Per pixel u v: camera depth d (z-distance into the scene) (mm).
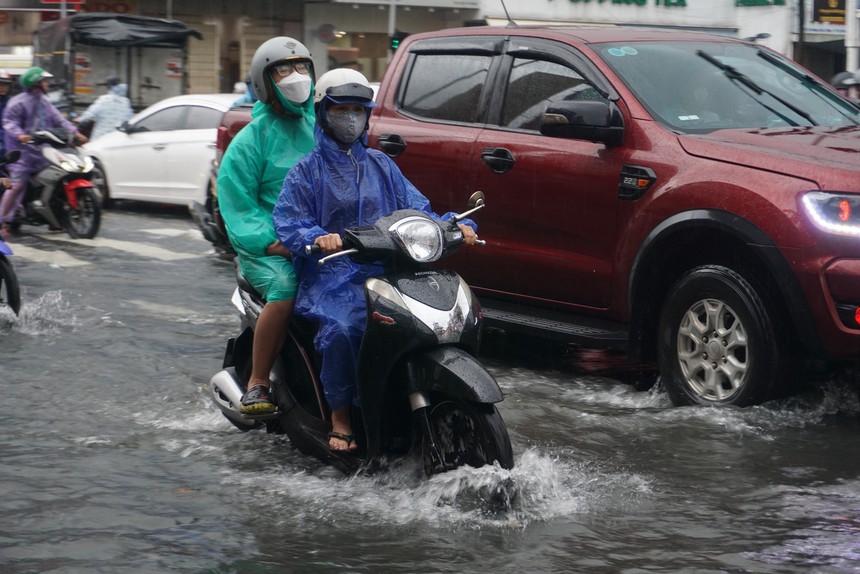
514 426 8156
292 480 6914
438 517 6262
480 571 5590
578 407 8734
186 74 35344
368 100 6727
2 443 7559
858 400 8766
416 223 6320
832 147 8312
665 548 5918
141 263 15461
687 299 8508
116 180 21500
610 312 9227
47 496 6566
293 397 7168
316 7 42406
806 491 6836
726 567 5684
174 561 5668
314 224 6754
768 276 8148
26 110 17750
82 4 39562
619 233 9008
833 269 7738
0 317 11234
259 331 7000
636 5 43312
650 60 9641
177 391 8953
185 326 11375
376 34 42969
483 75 10367
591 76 9508
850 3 25266
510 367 10125
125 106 27609
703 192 8367
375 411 6473
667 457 7473
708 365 8477
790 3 42781
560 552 5840
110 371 9500
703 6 43500
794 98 9828
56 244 17188
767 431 8008
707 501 6648
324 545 5902
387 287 6324
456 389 6172
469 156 10016
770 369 8117
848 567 5699
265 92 7078
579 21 43031
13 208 17688
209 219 16016
